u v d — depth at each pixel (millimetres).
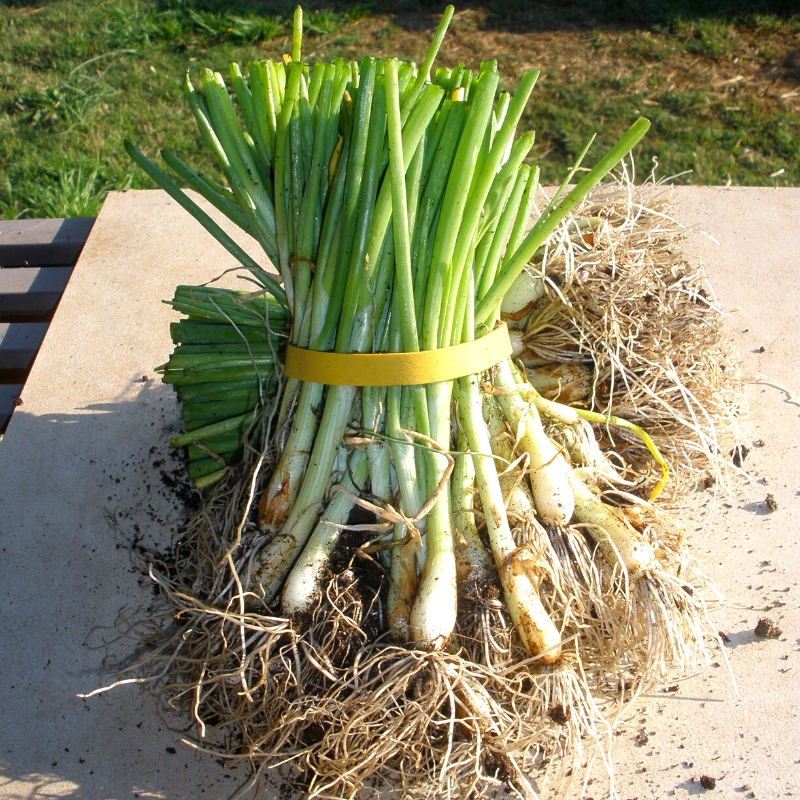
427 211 1193
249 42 3896
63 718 1390
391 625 1200
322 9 4082
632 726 1346
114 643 1469
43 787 1307
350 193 1187
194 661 1218
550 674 1181
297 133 1261
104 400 1851
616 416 1513
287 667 1174
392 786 1274
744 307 1997
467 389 1249
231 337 1439
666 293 1518
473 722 1155
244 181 1321
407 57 3783
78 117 3447
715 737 1325
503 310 1490
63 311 2039
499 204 1237
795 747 1307
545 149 3348
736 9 4051
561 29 3982
